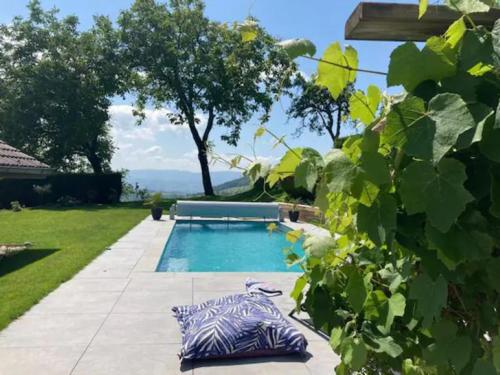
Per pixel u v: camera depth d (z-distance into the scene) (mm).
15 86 25141
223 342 3652
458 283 943
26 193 22172
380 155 874
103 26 25266
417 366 1123
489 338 970
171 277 6625
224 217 15070
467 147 808
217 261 10000
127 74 25422
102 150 30922
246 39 1164
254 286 5930
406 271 1019
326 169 929
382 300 1183
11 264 7477
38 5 25375
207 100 25562
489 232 857
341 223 1277
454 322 1040
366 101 1069
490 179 826
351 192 903
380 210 883
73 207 20516
